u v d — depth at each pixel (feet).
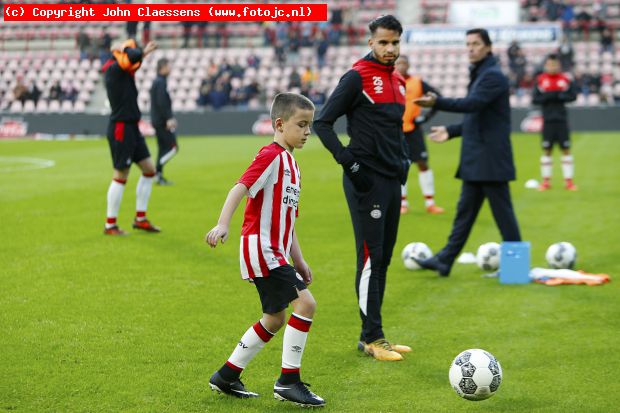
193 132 190.39
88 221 70.28
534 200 84.48
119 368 33.94
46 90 222.07
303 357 36.01
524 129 175.01
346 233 66.28
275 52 215.51
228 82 196.75
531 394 31.40
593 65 202.59
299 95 30.60
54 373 33.19
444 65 212.23
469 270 54.29
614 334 39.04
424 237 65.10
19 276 50.21
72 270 51.90
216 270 52.65
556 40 204.85
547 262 54.19
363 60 36.88
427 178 77.56
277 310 30.04
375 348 36.01
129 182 98.58
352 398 31.09
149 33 225.76
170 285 48.47
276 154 30.01
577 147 139.44
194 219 72.13
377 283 36.73
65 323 40.34
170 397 30.83
